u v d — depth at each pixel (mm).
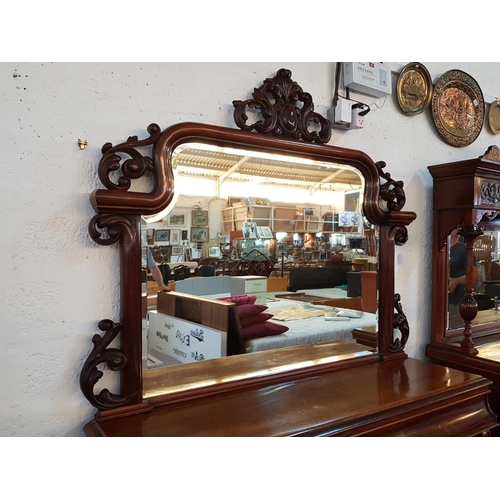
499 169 1380
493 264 1733
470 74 1661
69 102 856
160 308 948
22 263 813
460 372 1157
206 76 1022
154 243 935
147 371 930
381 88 1283
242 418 839
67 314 859
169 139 905
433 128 1529
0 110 790
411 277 1481
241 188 1063
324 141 1150
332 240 1222
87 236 877
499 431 1288
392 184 1312
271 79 1076
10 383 808
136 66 931
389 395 970
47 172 834
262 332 1115
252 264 1090
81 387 839
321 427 807
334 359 1209
